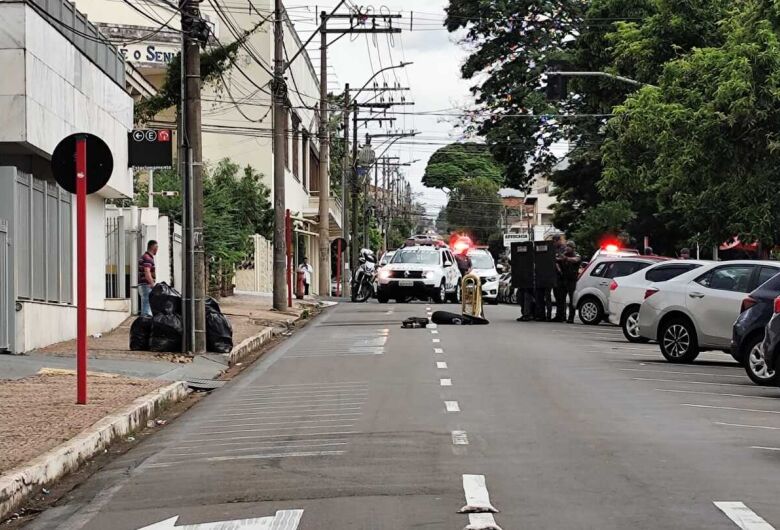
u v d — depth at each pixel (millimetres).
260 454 12750
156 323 24312
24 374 19141
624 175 38438
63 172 15617
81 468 12680
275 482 11078
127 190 32219
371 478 11102
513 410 15734
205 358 23797
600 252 35594
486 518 9273
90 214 29359
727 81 30500
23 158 24906
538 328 32094
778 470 11383
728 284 22188
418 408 16016
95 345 25219
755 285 21891
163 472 12016
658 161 33594
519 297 36188
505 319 36625
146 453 13438
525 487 10562
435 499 10086
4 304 21953
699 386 18703
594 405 16266
